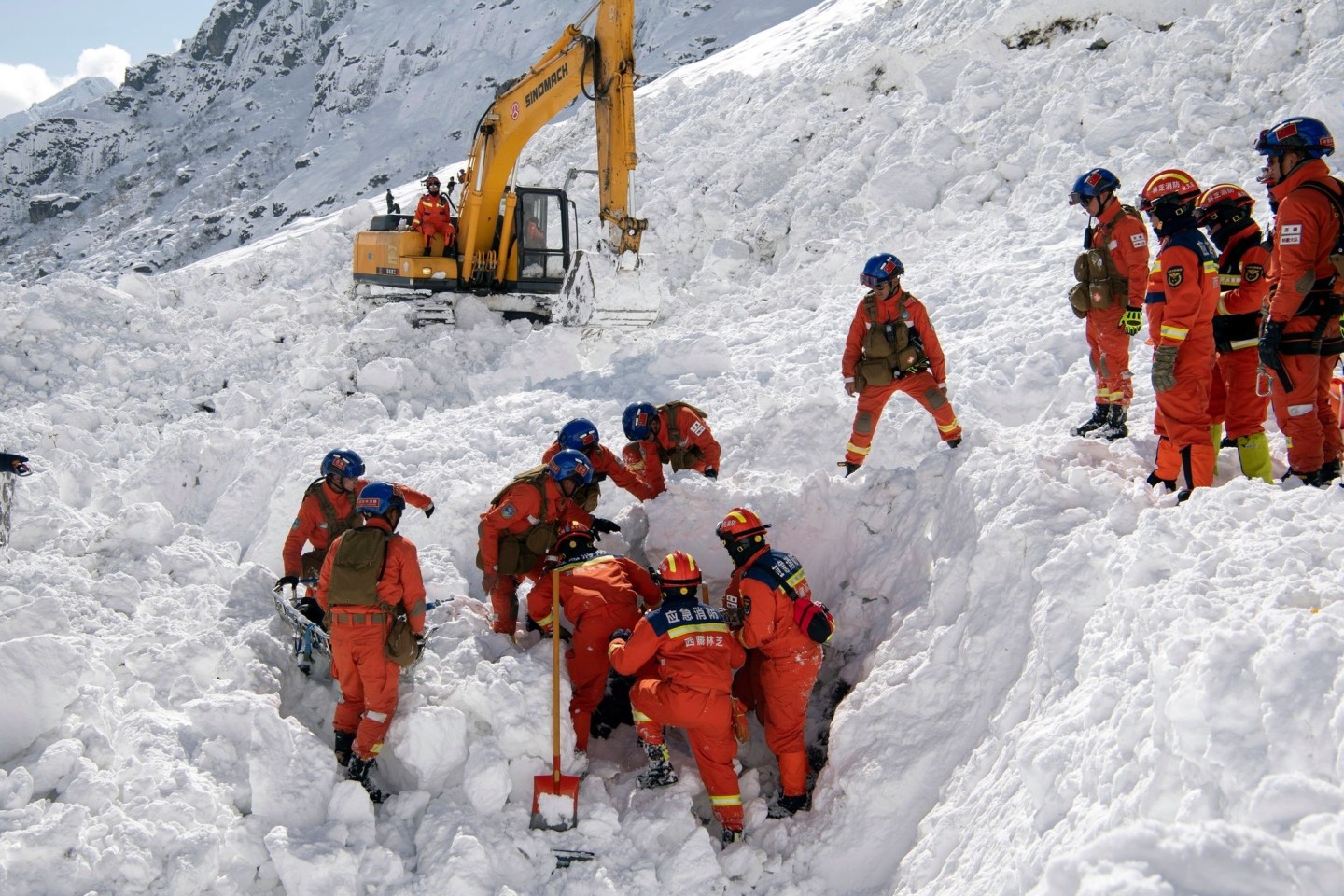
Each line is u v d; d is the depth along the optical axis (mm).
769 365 9469
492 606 5789
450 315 12945
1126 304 5918
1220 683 3197
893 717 4883
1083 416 6621
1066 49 15180
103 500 8188
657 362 9727
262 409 11156
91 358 12953
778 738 5000
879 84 18078
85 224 94000
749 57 28953
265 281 18141
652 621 4883
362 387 11008
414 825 4656
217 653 5320
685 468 6855
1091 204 5898
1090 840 3277
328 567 4910
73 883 3934
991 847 3879
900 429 6793
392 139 80062
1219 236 5246
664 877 4477
